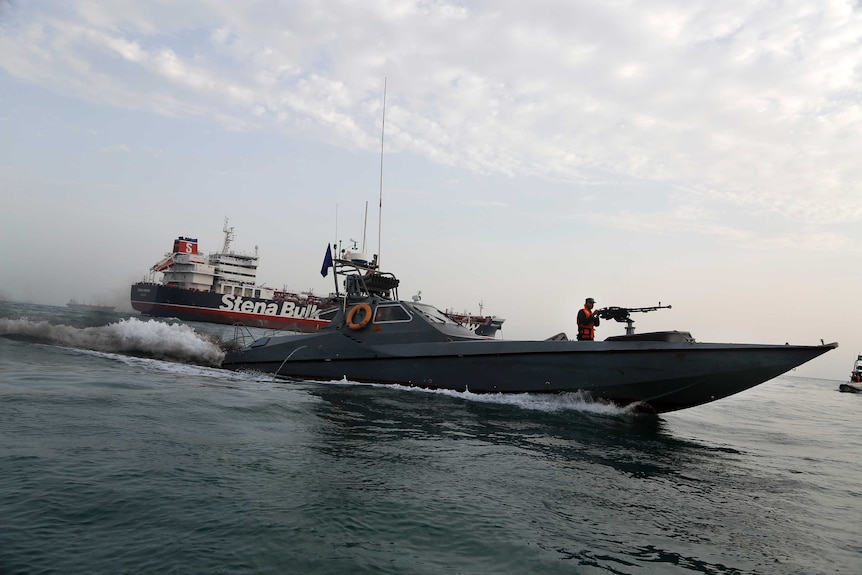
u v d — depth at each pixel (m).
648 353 9.27
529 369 10.23
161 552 3.10
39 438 5.18
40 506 3.59
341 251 14.31
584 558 3.52
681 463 6.59
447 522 3.96
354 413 8.26
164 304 73.62
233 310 73.94
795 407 17.80
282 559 3.15
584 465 6.07
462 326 12.94
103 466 4.50
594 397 9.81
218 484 4.33
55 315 31.39
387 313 12.48
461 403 9.80
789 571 3.54
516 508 4.41
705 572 3.44
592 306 10.99
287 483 4.54
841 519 4.78
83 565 2.89
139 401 7.55
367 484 4.71
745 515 4.71
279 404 8.39
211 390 9.38
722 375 8.87
